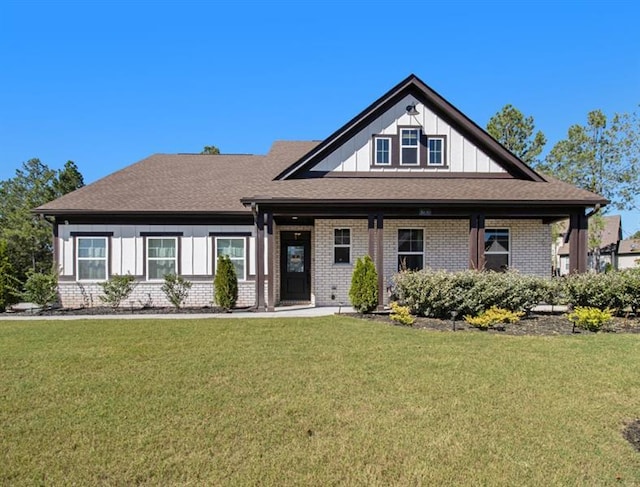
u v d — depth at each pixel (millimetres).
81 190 14430
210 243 13680
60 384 5051
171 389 4867
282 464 3180
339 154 13570
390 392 4754
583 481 2955
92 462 3217
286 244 14773
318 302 13789
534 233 14328
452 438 3617
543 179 13469
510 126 27250
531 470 3100
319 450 3398
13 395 4676
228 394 4695
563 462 3219
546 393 4734
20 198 31109
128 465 3170
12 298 12758
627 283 10094
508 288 10055
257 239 12242
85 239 13438
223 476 3018
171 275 12789
